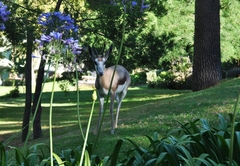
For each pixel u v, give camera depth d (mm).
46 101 30969
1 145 4238
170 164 4047
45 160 4023
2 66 14156
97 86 9602
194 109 10242
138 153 4465
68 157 4367
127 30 13594
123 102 24875
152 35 14836
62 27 3820
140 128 9422
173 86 34938
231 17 24875
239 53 25516
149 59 14555
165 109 11055
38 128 14930
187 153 3883
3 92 39188
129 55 14406
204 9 16516
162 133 8773
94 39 14164
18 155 4402
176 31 22312
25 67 14789
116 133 9406
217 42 16562
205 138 4430
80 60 13570
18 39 11695
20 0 13133
